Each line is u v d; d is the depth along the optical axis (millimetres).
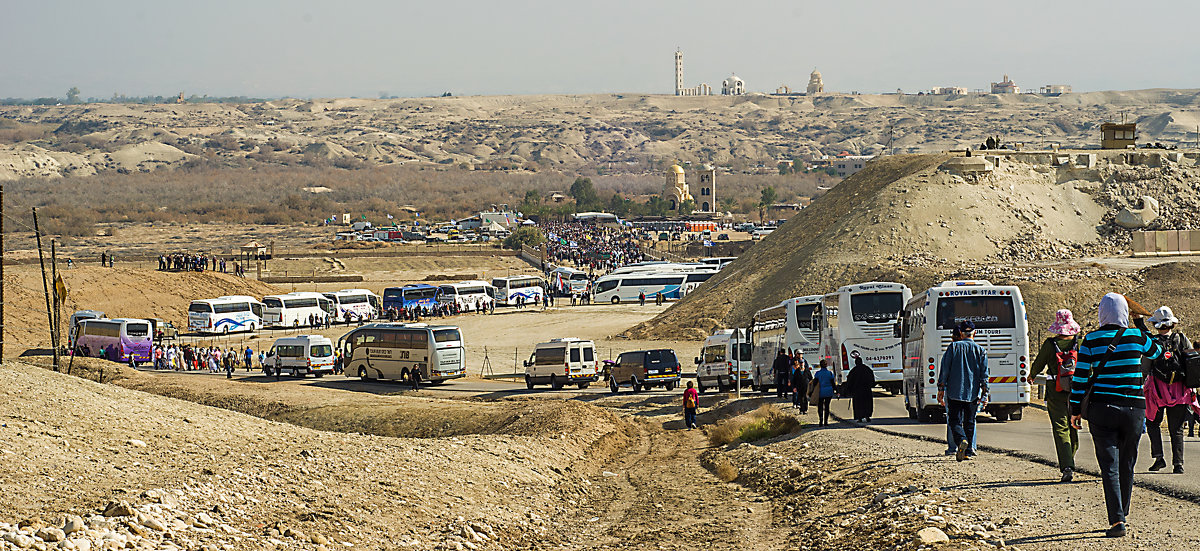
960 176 72312
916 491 15039
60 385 26125
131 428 21984
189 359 69938
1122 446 11055
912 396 27172
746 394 44312
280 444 22422
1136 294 53219
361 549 13828
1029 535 11453
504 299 104312
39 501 13711
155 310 93500
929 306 24578
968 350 17406
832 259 67250
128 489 14953
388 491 17656
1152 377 14500
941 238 67312
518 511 18125
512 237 166250
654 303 99062
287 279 119625
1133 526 11359
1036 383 29047
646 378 48812
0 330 38281
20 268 100812
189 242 188625
